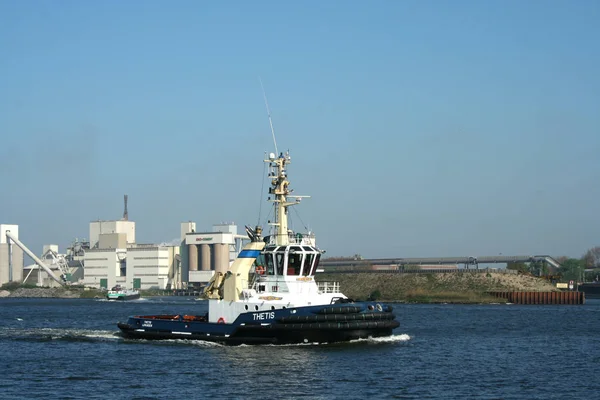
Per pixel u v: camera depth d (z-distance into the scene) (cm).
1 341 8275
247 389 5178
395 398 4931
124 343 7738
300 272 7094
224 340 7006
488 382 5541
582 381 5625
